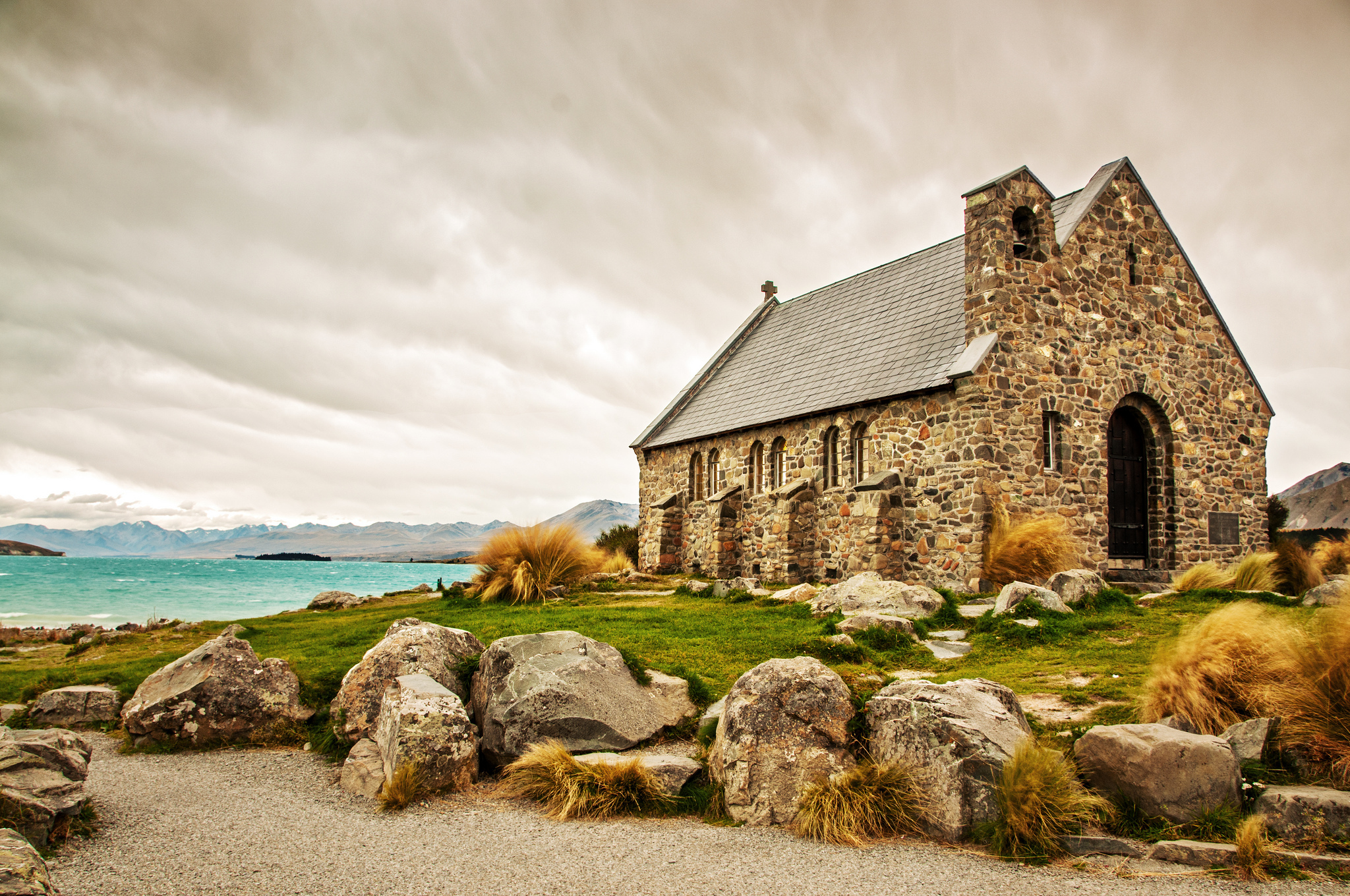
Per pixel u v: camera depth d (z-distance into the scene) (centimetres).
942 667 1100
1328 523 6862
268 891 529
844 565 2236
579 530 2120
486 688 889
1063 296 1977
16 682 1316
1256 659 746
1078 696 891
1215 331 2239
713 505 2802
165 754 942
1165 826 593
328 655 1346
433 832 650
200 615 3700
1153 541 2125
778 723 698
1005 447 1862
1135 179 2139
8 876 447
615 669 911
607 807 690
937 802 621
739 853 592
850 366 2428
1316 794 575
